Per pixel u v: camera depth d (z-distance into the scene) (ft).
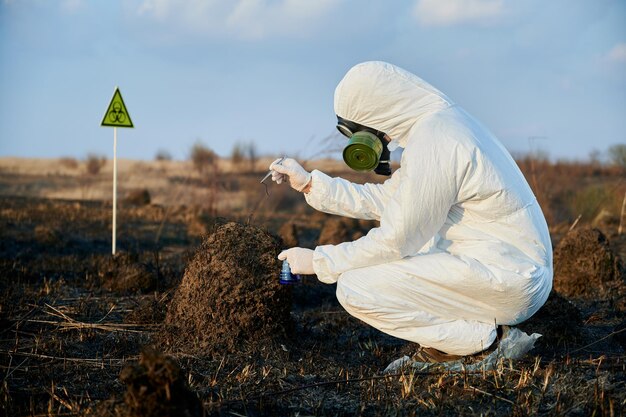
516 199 14.37
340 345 18.53
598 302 23.99
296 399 14.20
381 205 15.65
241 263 17.13
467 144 14.03
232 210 58.65
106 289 25.63
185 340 16.97
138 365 11.58
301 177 15.69
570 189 60.18
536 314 19.33
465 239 14.75
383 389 14.61
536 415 13.29
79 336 18.95
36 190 86.02
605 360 16.81
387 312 14.79
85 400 14.01
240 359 16.19
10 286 25.27
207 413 12.87
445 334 14.76
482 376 14.76
